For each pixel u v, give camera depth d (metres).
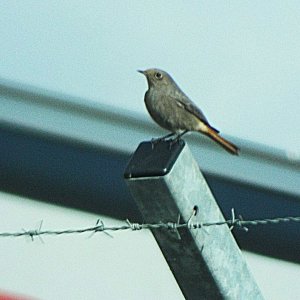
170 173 6.83
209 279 7.14
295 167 15.18
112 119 15.16
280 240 14.43
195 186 6.99
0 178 14.29
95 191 14.24
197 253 7.05
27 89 15.27
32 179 14.29
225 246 7.15
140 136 15.04
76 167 14.38
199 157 15.02
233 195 14.88
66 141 14.63
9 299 14.16
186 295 7.23
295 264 14.49
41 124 14.83
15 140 14.44
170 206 6.93
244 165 15.09
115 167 14.54
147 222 7.04
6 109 14.93
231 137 15.45
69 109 15.16
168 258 7.14
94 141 14.73
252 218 14.79
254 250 14.48
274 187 14.88
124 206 14.41
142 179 6.85
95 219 14.40
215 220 7.11
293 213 14.80
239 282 7.23
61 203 14.41
